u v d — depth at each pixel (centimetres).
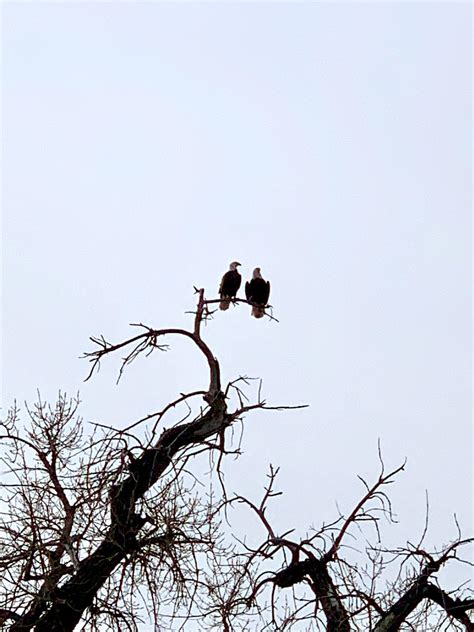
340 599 1375
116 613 1447
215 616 1405
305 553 1416
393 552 1393
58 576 1470
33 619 1476
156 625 1412
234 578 1416
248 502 1475
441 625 1360
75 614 1474
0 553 1495
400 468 1421
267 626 1373
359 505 1417
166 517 1442
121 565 1453
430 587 1372
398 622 1360
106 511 1469
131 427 1527
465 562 1380
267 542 1432
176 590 1413
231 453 1522
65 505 1516
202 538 1455
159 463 1541
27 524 1489
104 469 1481
